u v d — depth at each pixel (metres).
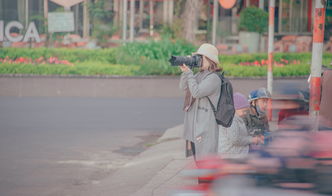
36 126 20.45
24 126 20.44
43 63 32.09
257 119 10.52
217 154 9.73
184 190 7.92
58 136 18.75
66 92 30.09
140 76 31.50
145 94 30.34
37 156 15.88
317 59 10.34
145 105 26.36
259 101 10.63
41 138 18.39
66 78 31.03
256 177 7.35
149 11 34.72
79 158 15.77
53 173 14.05
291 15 35.47
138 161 15.34
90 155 16.16
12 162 15.14
